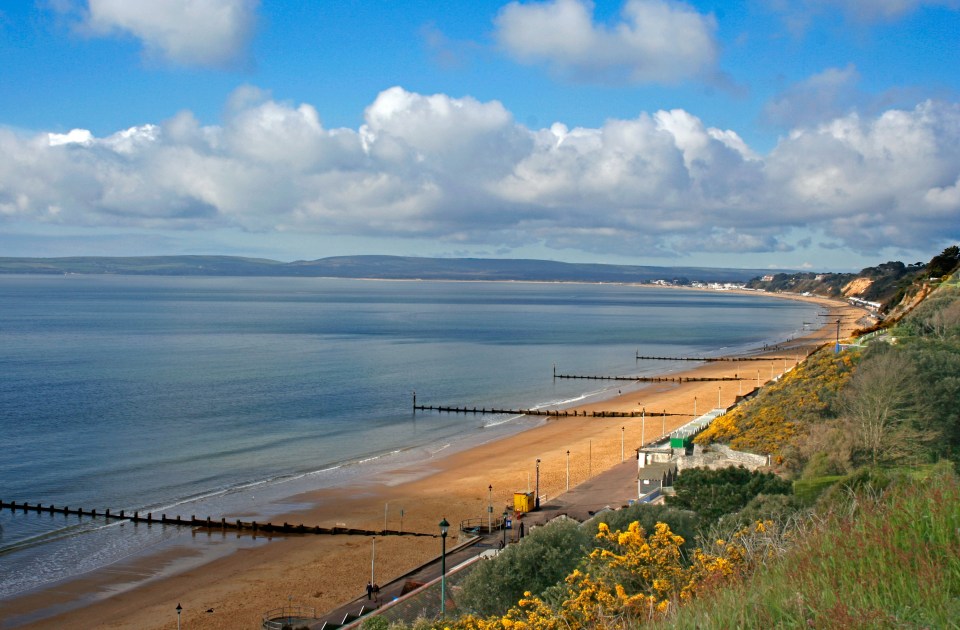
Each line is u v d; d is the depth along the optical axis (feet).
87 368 487.20
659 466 185.06
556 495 217.15
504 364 552.00
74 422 323.16
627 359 583.99
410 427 336.29
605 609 52.90
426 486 235.20
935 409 157.89
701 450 195.42
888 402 157.07
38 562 172.35
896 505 36.32
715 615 31.94
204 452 278.87
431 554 173.99
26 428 309.63
